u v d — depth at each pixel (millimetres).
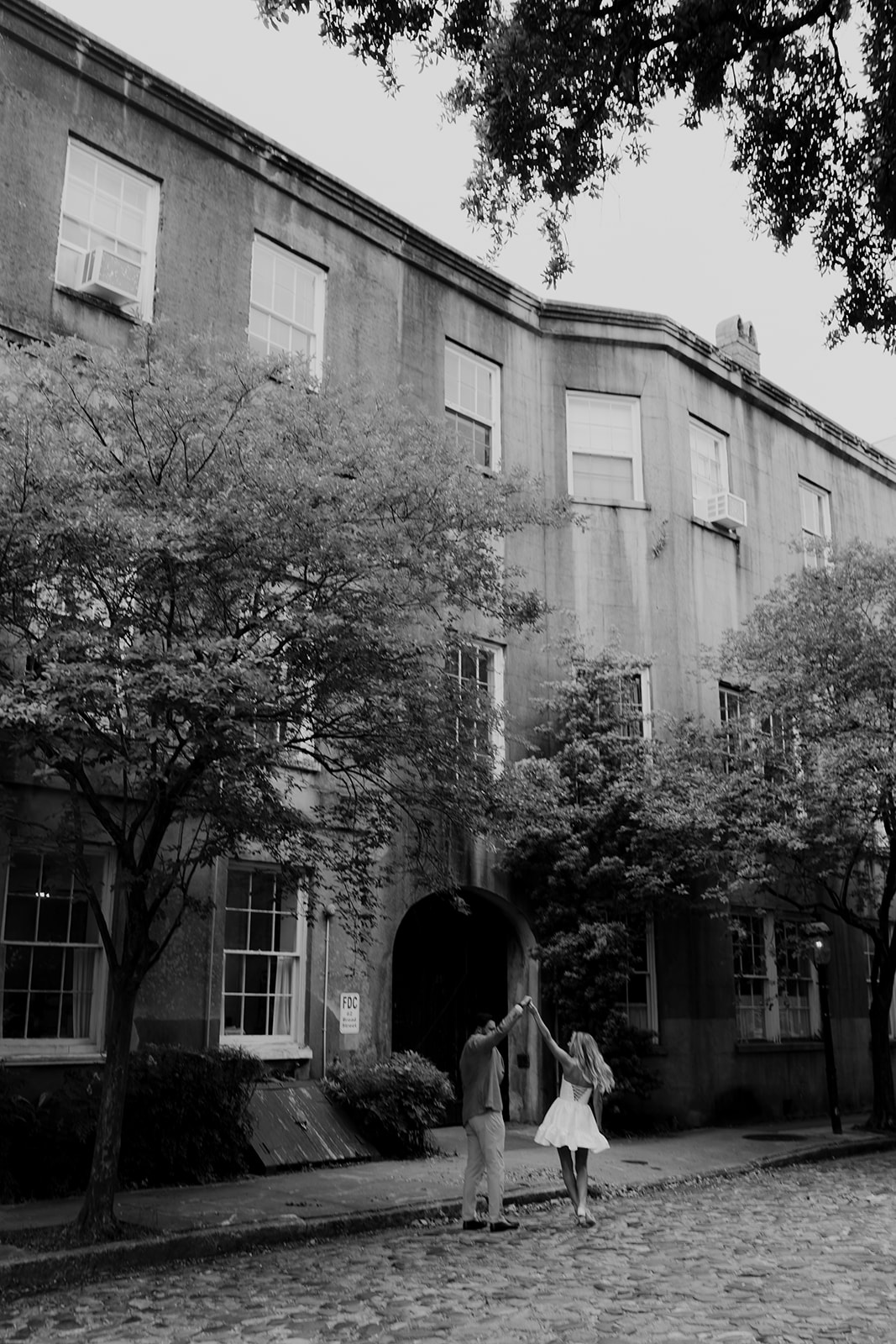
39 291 13289
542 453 19234
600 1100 10688
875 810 16859
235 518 8789
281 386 9891
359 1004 14961
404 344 17438
